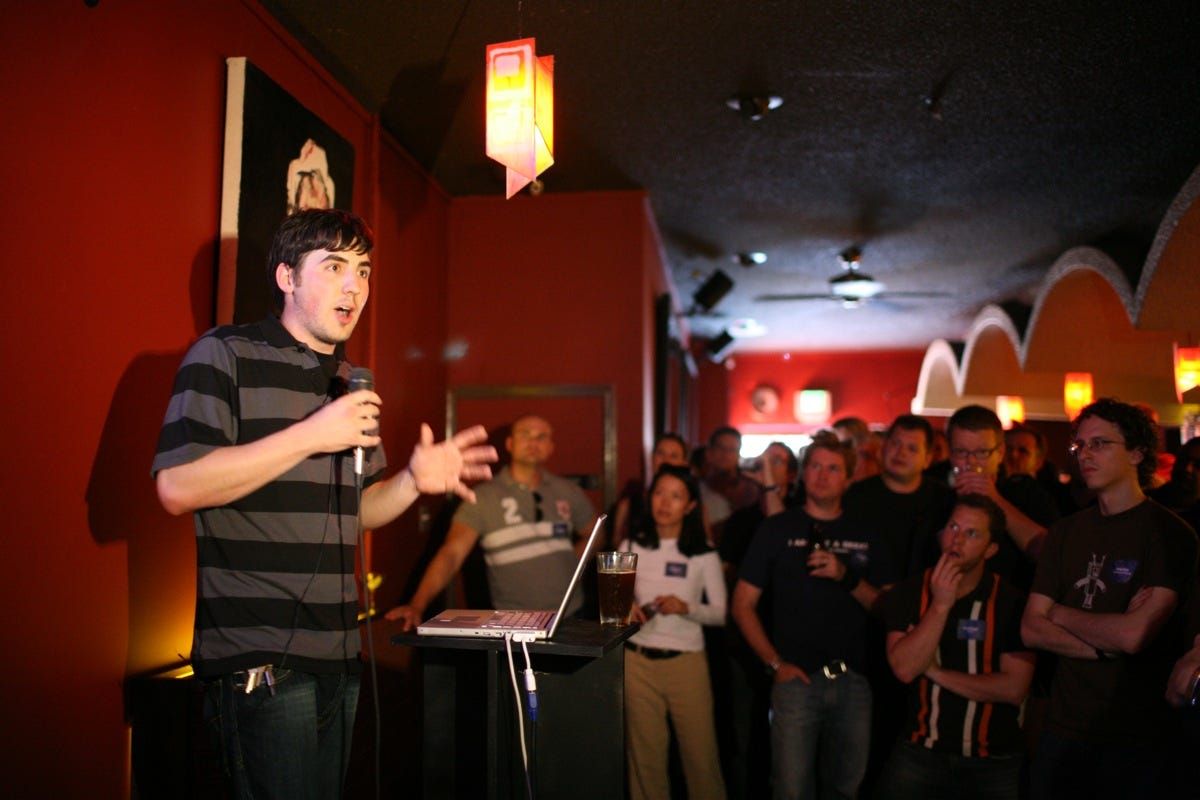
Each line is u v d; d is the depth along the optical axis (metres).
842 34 3.22
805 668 3.05
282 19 2.95
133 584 2.24
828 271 7.26
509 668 1.98
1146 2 2.98
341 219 1.79
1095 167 4.68
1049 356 6.86
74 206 2.02
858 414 11.95
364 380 1.65
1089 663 2.36
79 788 2.03
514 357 5.06
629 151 4.48
